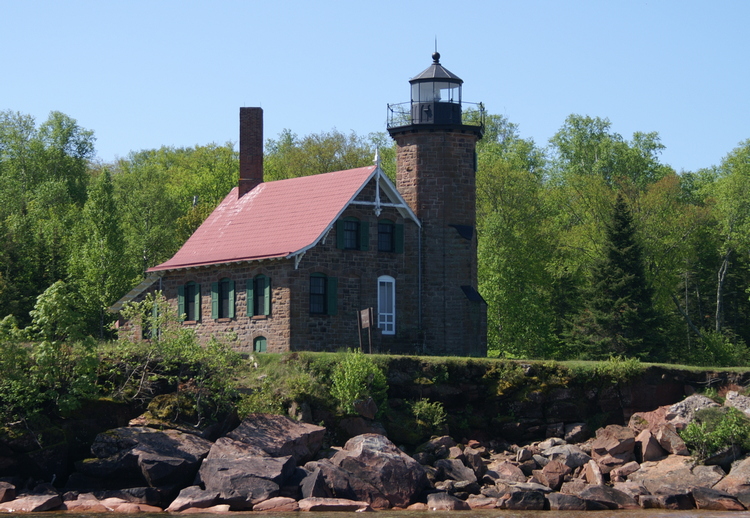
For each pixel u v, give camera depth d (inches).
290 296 2055.9
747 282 3459.6
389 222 2246.6
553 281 2992.1
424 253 2272.4
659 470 1571.1
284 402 1599.4
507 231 2925.7
